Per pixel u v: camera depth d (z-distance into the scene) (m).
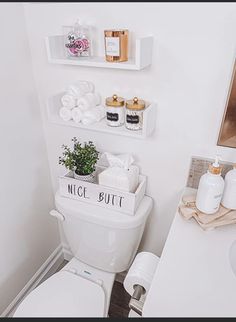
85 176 0.97
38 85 1.05
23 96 1.01
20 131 1.03
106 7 0.79
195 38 0.73
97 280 1.10
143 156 1.00
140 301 0.77
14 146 1.02
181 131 0.88
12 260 1.16
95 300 0.96
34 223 1.26
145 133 0.81
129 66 0.74
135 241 1.01
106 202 0.95
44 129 1.16
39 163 1.19
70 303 0.94
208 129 0.84
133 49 0.82
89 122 0.90
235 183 0.78
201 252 0.73
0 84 0.90
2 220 1.05
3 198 1.03
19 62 0.95
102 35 0.84
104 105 0.97
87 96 0.91
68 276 1.07
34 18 0.91
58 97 0.97
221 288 0.63
